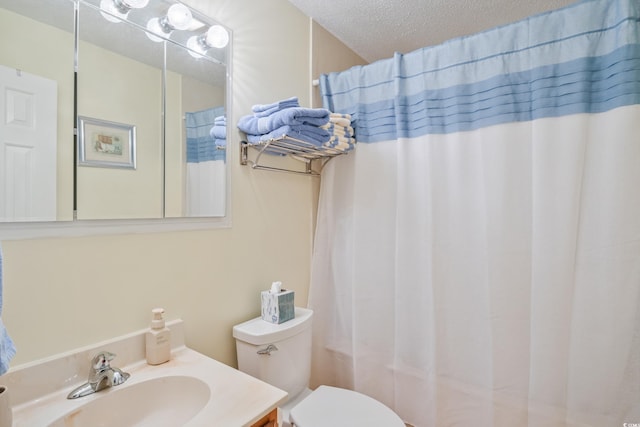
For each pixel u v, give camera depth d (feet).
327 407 4.00
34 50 2.64
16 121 2.56
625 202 3.53
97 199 3.02
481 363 4.51
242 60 4.43
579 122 3.76
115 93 3.15
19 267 2.58
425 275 4.81
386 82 5.18
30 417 2.43
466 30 6.09
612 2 3.61
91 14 2.98
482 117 4.37
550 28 3.93
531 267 4.14
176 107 3.67
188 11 3.54
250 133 4.33
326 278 5.76
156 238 3.48
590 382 3.77
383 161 5.23
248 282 4.53
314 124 4.24
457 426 4.68
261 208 4.75
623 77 3.50
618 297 3.60
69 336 2.84
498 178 4.24
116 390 2.77
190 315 3.80
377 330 5.28
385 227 5.23
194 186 3.84
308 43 5.64
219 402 2.57
